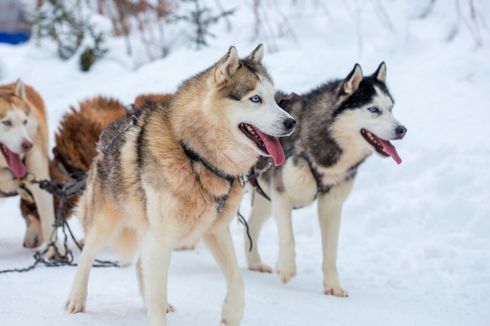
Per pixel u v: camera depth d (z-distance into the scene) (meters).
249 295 6.78
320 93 7.57
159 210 5.10
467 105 11.62
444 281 7.56
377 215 9.47
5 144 8.20
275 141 5.27
